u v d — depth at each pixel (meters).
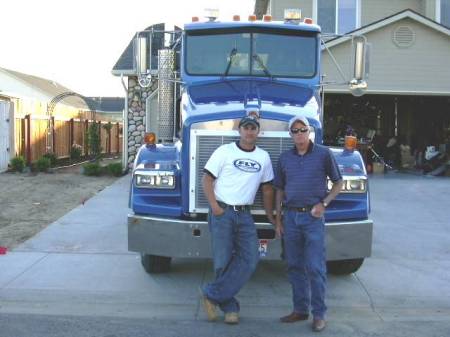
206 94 6.98
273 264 7.79
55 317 5.86
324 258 5.64
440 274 7.42
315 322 5.55
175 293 6.56
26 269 7.32
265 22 7.61
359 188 6.39
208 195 5.59
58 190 14.09
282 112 6.21
